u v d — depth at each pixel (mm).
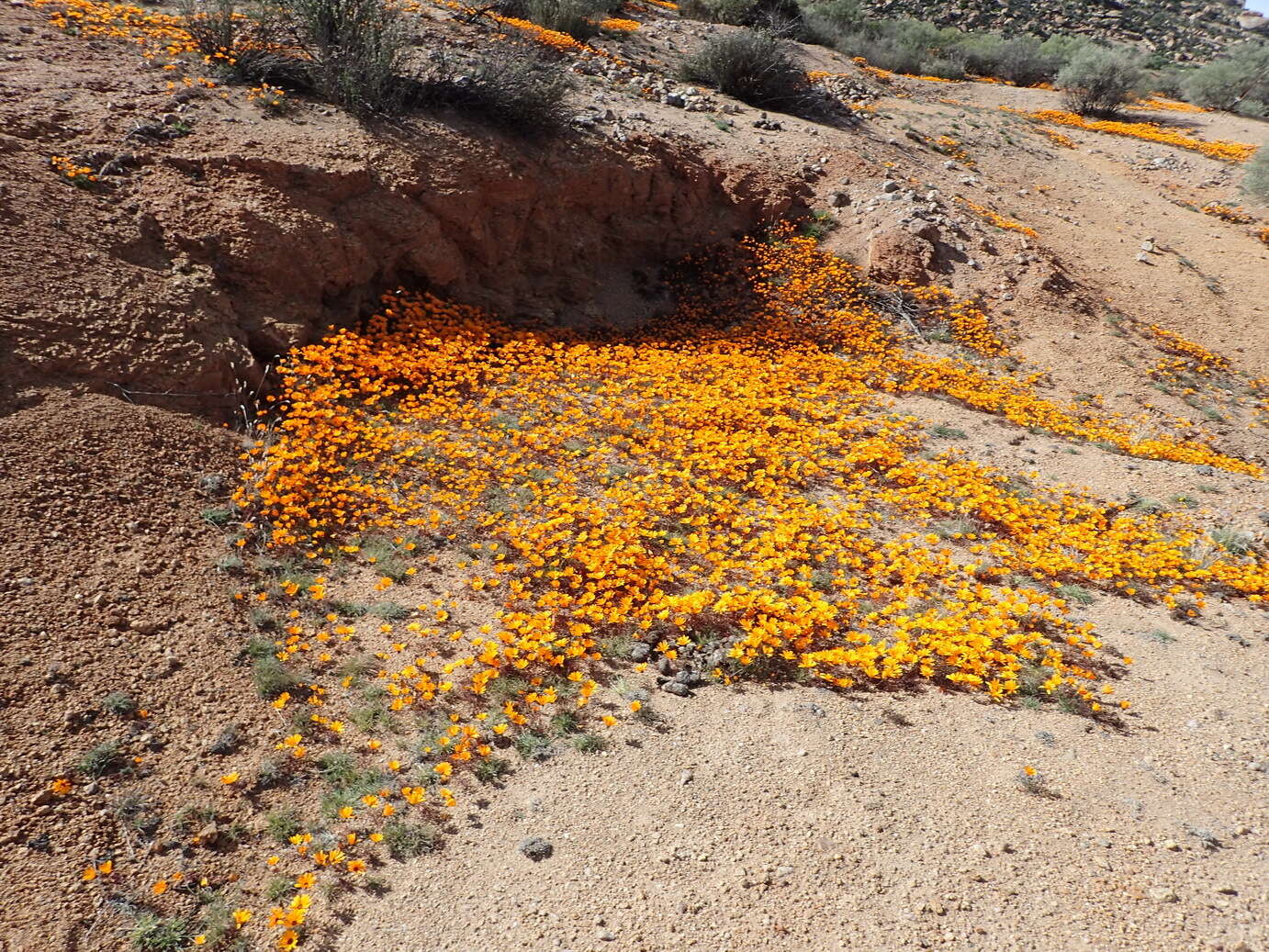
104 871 3088
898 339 10406
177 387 5688
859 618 5207
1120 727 4445
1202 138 23250
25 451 4641
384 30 9242
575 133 10414
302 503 5570
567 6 15305
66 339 5309
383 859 3428
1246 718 4547
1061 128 21859
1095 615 5594
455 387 7582
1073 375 10266
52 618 3957
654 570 5383
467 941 3105
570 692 4398
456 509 5871
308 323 7078
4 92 6672
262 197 7145
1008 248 12344
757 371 8867
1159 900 3303
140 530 4715
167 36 8625
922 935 3143
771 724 4281
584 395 7969
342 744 3941
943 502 6754
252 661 4273
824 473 7223
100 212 6270
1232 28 39750
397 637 4664
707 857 3494
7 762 3309
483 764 3918
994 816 3746
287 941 2963
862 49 26047
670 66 16344
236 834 3416
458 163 8828
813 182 12695
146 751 3604
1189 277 13719
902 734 4270
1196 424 9672
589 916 3213
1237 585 5938
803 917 3221
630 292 10609
